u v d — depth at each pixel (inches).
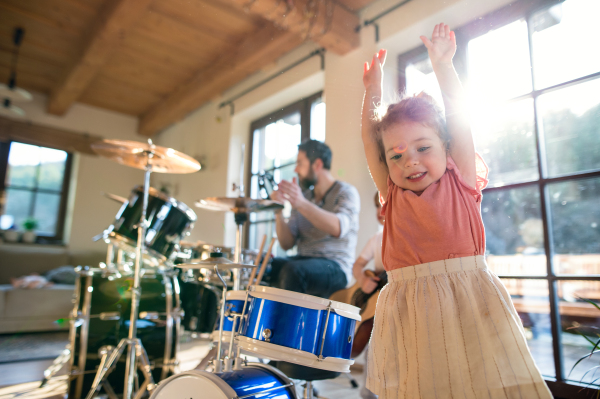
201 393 34.4
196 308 85.2
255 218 134.0
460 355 29.0
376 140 38.7
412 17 84.9
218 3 107.7
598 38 63.9
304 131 117.6
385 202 37.2
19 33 132.6
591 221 64.5
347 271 74.2
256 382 36.3
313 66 111.1
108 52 130.7
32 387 70.0
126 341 58.8
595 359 60.7
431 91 42.3
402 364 30.9
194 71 150.2
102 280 64.8
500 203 75.0
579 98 66.0
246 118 145.0
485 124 74.3
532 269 70.6
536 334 68.5
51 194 181.2
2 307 126.3
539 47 69.4
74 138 182.4
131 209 68.7
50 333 131.4
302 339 37.9
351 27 96.3
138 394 57.7
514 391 27.5
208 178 154.6
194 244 76.8
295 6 92.4
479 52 72.9
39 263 159.2
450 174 34.1
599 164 64.2
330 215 70.4
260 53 119.6
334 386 69.8
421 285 31.4
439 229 32.0
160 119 179.3
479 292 30.2
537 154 70.2
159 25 120.7
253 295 40.2
